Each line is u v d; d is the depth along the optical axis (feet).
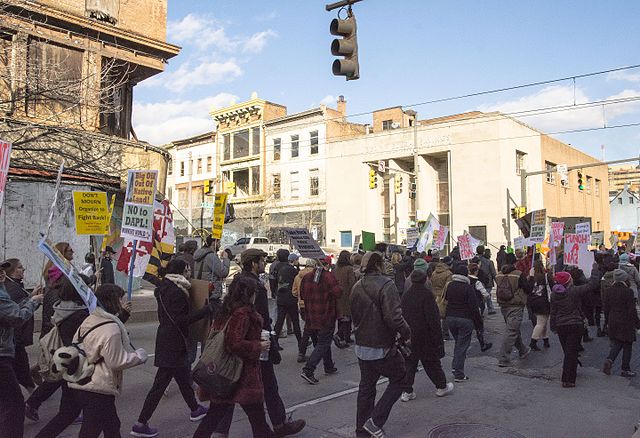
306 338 28.32
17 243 45.27
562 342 24.06
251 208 148.25
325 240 134.00
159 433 17.69
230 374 14.15
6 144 15.23
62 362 12.87
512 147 114.83
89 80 49.16
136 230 20.72
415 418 19.36
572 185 148.25
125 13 62.59
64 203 47.70
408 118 140.56
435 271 34.53
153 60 64.18
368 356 16.69
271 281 39.27
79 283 13.58
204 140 167.53
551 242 37.22
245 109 152.66
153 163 58.65
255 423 14.75
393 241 124.26
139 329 38.88
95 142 50.44
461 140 114.73
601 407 20.74
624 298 25.29
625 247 81.20
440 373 21.91
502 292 27.76
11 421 14.37
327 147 135.13
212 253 27.55
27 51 49.49
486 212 110.63
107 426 13.16
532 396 22.24
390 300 16.47
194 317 17.97
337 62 27.55
